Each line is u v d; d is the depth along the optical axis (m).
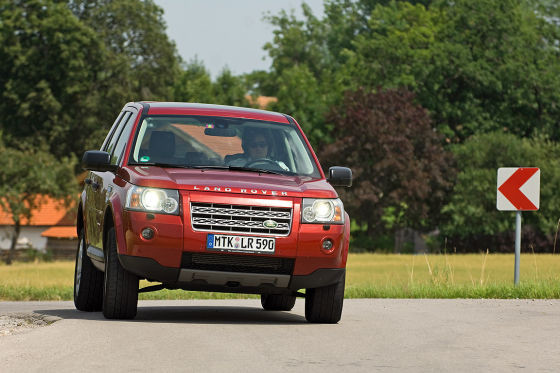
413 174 174.88
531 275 48.53
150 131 25.30
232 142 25.55
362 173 176.38
